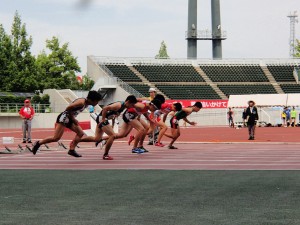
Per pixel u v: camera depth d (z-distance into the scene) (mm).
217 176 10633
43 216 6340
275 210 6715
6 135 35688
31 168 12547
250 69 74500
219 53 78750
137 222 5957
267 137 31125
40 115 54500
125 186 9117
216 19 78750
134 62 72375
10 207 6988
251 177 10422
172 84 70000
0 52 63031
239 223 5891
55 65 70188
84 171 11703
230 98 52219
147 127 17797
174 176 10648
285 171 11602
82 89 70688
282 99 50531
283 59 75688
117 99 65125
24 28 63938
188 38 78375
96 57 71438
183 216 6320
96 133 15438
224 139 28969
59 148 20484
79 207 6980
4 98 54969
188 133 38625
